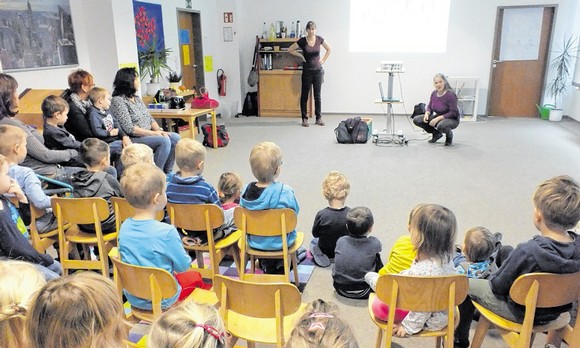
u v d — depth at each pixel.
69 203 2.42
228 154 5.73
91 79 3.86
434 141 6.23
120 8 5.46
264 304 1.61
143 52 6.41
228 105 8.60
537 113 8.23
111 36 5.40
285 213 2.30
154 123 4.64
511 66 8.09
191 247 2.48
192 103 5.93
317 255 2.88
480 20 7.94
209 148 6.07
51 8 4.83
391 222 3.52
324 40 8.30
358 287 2.46
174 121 6.31
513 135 6.68
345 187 2.78
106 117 3.96
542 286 1.59
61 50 5.03
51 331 0.94
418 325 1.74
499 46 8.03
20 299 1.07
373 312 1.89
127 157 2.83
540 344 2.09
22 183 2.44
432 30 8.16
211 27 8.45
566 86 7.90
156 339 0.97
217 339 0.98
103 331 0.99
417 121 6.25
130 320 1.96
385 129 7.11
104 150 2.77
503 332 1.83
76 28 5.27
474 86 8.12
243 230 2.38
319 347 0.93
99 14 5.36
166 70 7.04
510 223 3.50
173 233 1.87
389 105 6.33
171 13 7.16
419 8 8.09
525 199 4.02
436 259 1.75
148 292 1.76
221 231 2.55
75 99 3.79
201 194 2.46
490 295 1.79
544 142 6.20
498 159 5.34
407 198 4.06
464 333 2.04
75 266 2.53
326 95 8.88
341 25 8.45
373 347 2.11
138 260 1.83
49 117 3.32
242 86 9.05
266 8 8.62
